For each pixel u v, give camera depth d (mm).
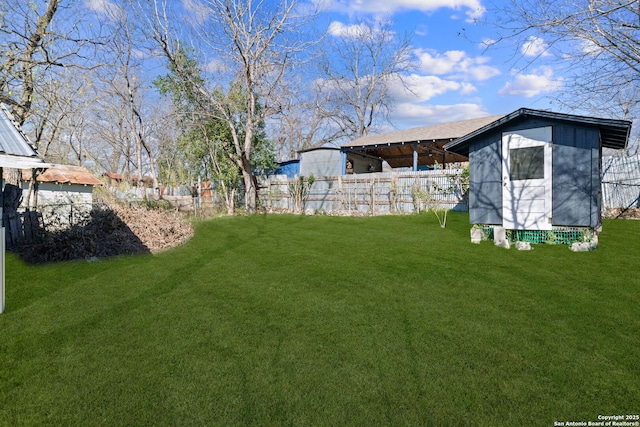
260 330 3354
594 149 6594
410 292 4391
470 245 7297
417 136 17078
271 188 17969
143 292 4609
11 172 8250
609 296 4062
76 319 3691
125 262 6391
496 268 5414
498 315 3594
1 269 3896
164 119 17250
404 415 2121
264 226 11172
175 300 4270
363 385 2426
